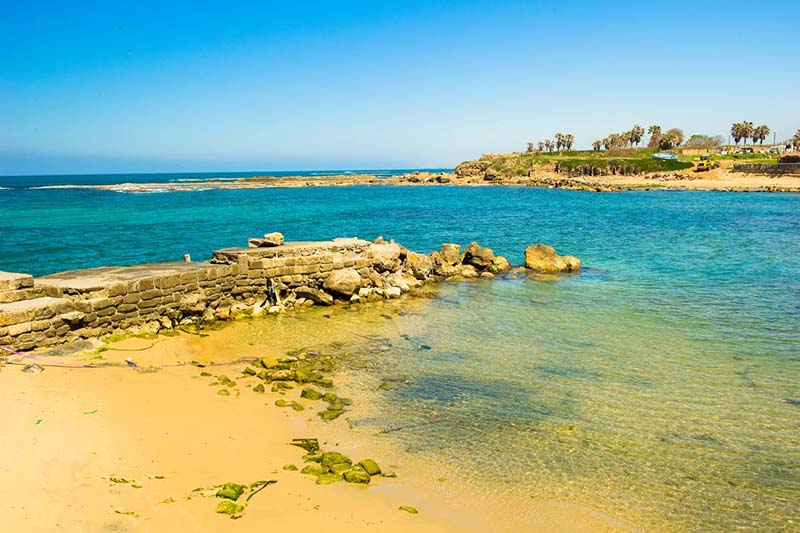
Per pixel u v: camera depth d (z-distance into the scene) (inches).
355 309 797.2
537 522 301.1
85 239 1630.2
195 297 702.5
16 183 7194.9
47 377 457.4
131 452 342.6
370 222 2187.5
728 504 320.2
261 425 407.2
